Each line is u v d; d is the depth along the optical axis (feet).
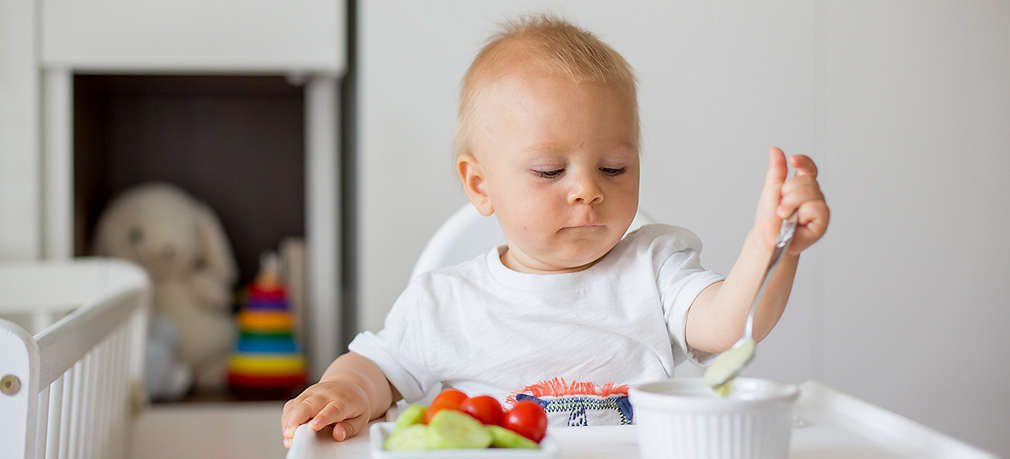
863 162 5.24
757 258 2.03
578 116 2.65
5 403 2.35
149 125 6.14
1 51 4.94
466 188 3.02
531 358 2.77
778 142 5.17
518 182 2.71
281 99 6.23
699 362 2.74
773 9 5.16
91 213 5.82
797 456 1.93
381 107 4.95
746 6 5.15
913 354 5.28
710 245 5.13
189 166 6.18
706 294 2.65
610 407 2.70
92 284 4.89
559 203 2.68
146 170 6.13
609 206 2.69
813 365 5.22
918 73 5.26
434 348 2.83
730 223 5.14
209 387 5.65
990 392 5.32
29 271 4.85
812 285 5.23
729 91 5.14
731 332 2.21
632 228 3.62
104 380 3.72
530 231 2.72
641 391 1.75
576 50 2.77
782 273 2.13
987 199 5.31
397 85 4.95
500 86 2.78
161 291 5.72
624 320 2.79
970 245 5.31
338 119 5.60
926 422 5.29
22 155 4.98
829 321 5.23
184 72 5.25
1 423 2.34
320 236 5.29
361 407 2.33
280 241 6.26
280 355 5.47
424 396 2.89
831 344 5.23
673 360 2.84
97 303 3.59
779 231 1.98
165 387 5.23
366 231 4.94
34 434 2.40
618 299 2.83
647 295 2.82
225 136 6.21
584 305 2.83
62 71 5.03
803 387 2.42
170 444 4.88
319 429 2.21
